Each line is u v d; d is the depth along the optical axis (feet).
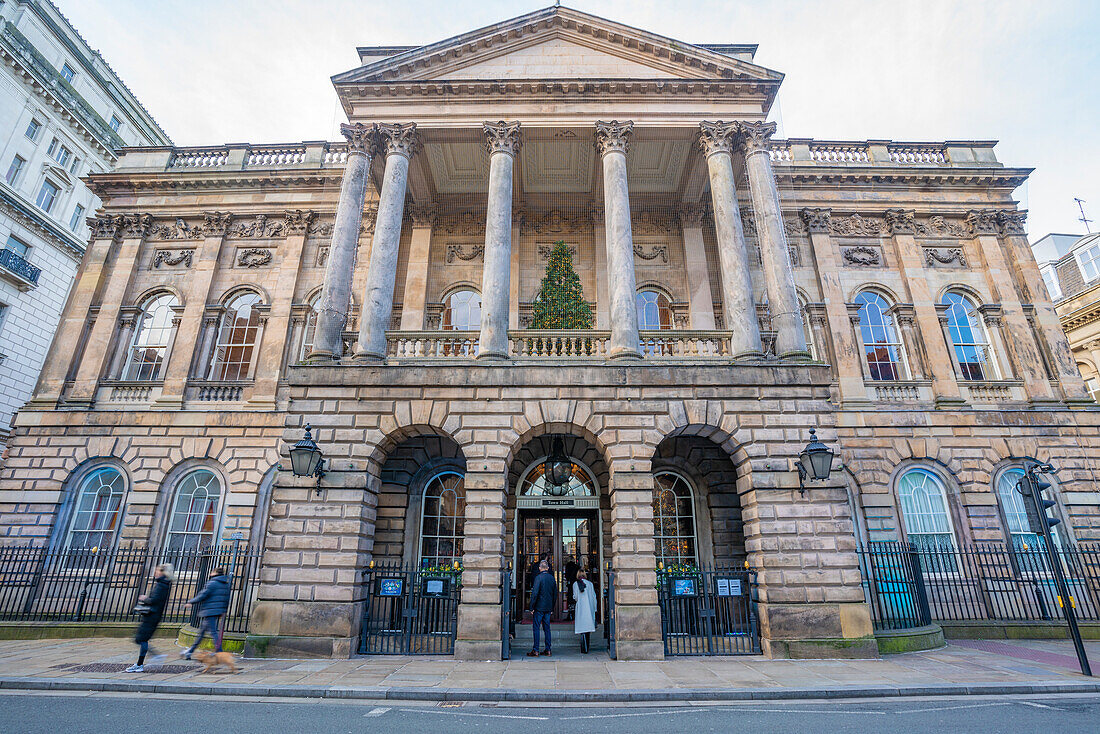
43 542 58.70
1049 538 36.47
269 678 32.73
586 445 57.62
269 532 42.73
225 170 73.26
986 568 57.52
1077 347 91.40
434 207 70.33
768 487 43.73
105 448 61.93
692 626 48.06
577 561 58.49
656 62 59.88
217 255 71.00
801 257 69.77
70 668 34.96
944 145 75.00
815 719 25.26
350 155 56.03
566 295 58.29
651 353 51.67
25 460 61.52
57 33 108.06
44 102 99.55
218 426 62.80
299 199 73.26
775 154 75.10
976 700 28.94
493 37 59.77
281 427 62.59
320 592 41.37
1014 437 62.28
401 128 56.54
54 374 65.51
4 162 92.12
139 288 70.49
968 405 63.57
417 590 50.24
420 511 57.00
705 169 64.59
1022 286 69.56
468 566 42.01
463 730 23.56
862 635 40.19
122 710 25.95
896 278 69.46
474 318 67.62
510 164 55.57
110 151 112.88
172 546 59.41
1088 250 104.32
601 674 34.50
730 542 55.21
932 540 59.21
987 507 59.62
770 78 57.72
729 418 45.55
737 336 49.34
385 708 27.45
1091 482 60.80
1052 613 55.36
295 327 67.92
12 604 55.52
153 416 63.21
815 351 66.03
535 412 45.75
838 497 43.34
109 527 60.54
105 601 56.39
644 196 70.44
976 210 71.97
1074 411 63.62
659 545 56.59
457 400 46.16
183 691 29.99
